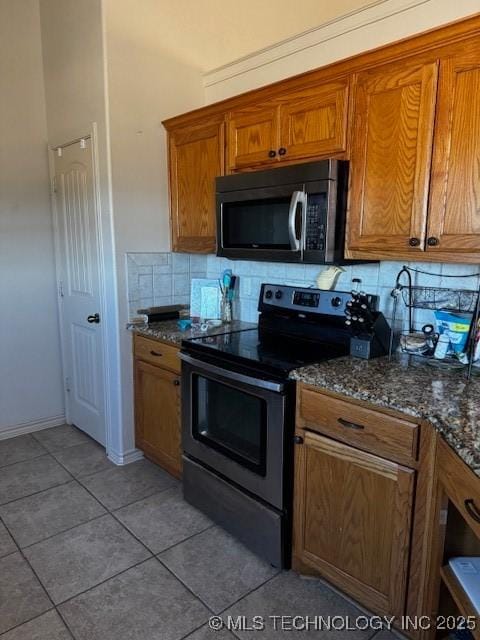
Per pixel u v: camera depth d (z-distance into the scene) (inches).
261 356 77.9
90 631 63.9
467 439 46.0
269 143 86.0
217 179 94.7
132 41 101.7
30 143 122.0
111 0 97.2
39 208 125.8
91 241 112.6
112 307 107.7
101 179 104.5
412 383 63.2
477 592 48.3
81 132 108.8
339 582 67.8
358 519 63.8
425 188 64.8
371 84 69.2
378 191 70.7
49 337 132.1
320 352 81.4
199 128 100.8
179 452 99.1
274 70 99.8
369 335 75.7
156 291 113.9
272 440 72.3
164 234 113.8
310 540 71.1
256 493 77.0
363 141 71.5
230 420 81.5
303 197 77.0
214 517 87.5
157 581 73.4
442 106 61.8
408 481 57.1
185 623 65.5
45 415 133.9
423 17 74.7
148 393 106.3
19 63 118.0
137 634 63.6
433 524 54.9
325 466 67.1
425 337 74.4
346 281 90.6
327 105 75.5
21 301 125.7
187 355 88.0
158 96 107.7
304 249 78.5
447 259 63.9
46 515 90.7
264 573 75.5
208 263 123.8
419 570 57.9
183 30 109.9
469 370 64.9
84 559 78.2
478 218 60.1
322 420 66.4
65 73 111.9
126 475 106.8
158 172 110.6
